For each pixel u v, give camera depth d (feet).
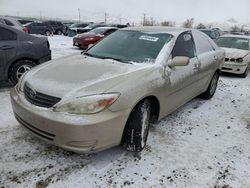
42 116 8.15
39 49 17.38
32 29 82.64
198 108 15.56
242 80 25.23
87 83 8.62
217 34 55.47
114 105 8.20
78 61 10.91
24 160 9.21
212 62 15.60
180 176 8.84
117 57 11.43
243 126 13.33
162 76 10.30
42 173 8.60
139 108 9.22
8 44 16.08
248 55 26.25
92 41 43.73
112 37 13.29
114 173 8.79
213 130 12.59
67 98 8.10
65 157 9.52
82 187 8.07
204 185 8.48
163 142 11.02
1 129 11.37
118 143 8.79
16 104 9.22
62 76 9.23
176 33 12.47
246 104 17.15
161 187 8.26
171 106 11.73
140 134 9.37
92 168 8.99
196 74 13.38
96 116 7.91
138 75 9.41
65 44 53.16
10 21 42.09
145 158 9.74
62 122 7.82
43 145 10.21
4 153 9.56
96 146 8.19
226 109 15.80
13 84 17.02
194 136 11.78
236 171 9.33
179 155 10.11
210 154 10.34
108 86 8.45
